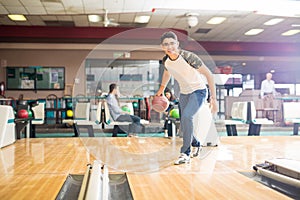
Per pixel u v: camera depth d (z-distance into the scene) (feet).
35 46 33.88
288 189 4.49
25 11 25.17
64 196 4.30
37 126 23.86
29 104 20.39
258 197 4.12
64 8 24.04
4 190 4.51
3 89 33.01
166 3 21.35
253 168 5.68
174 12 26.13
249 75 49.37
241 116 15.48
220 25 31.01
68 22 30.14
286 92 40.98
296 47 40.16
